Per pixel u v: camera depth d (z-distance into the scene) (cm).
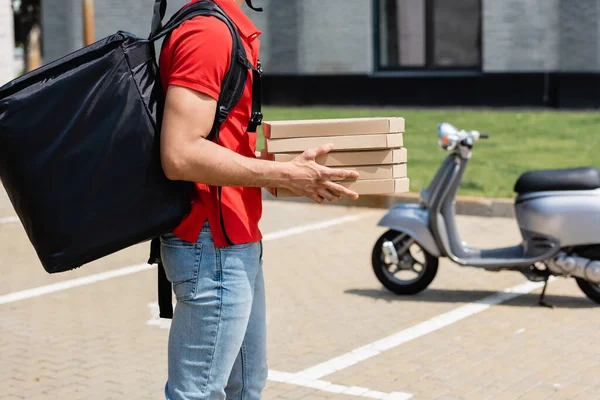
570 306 741
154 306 766
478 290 798
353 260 930
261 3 2306
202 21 301
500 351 629
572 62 1998
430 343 650
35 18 3609
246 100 317
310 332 682
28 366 614
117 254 971
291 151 320
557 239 717
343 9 2227
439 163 1429
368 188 327
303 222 1148
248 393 349
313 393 555
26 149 291
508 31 2045
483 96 2097
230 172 300
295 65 2298
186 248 316
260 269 341
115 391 566
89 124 297
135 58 305
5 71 1688
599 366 595
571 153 1453
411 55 2202
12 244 1037
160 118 305
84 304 776
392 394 549
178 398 321
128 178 300
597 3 1956
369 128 324
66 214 295
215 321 318
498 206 1137
